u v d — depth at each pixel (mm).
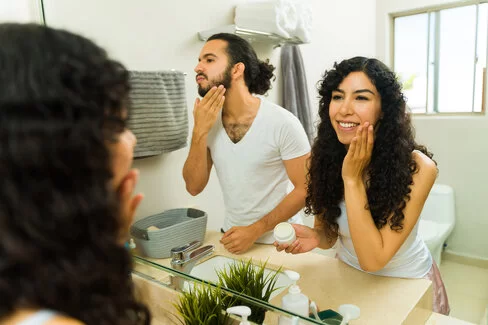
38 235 273
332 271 942
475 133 762
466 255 796
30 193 271
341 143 886
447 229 808
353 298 899
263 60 1002
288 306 939
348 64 832
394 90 802
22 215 269
